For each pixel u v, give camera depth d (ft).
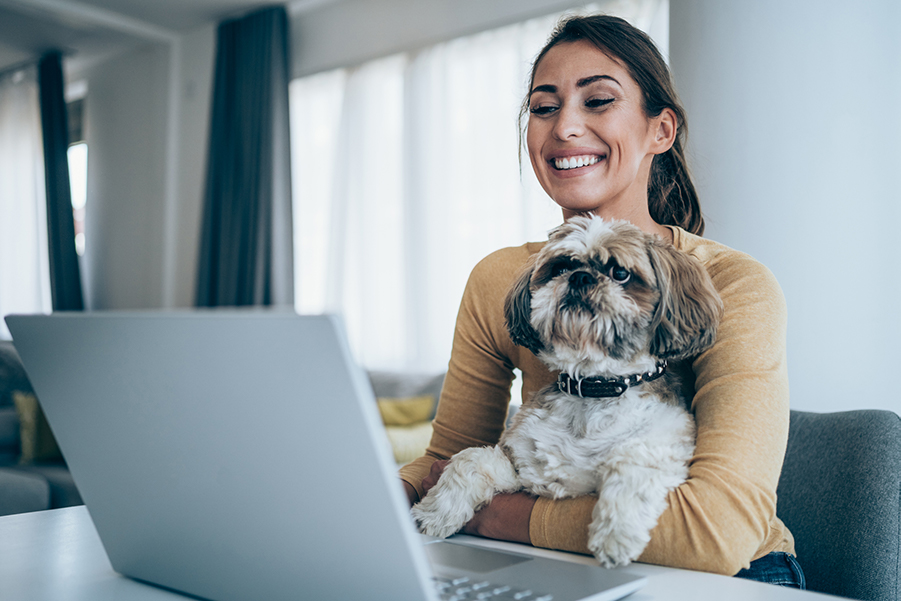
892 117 6.25
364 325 14.76
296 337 1.58
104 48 18.98
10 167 20.15
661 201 4.08
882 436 3.63
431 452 3.84
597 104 3.57
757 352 2.85
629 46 3.57
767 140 6.58
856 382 6.27
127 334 1.90
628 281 2.78
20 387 10.32
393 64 14.65
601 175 3.61
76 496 8.57
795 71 6.50
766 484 2.52
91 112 20.40
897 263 6.22
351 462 1.61
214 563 2.01
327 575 1.77
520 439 2.94
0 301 20.10
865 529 3.51
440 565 2.28
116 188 19.67
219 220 16.65
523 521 2.75
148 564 2.22
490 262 3.98
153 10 16.69
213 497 1.92
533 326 2.96
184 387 1.83
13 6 16.24
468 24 13.34
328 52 15.65
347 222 15.21
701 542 2.37
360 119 15.02
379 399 10.92
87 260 20.38
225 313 1.69
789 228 6.48
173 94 18.31
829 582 3.59
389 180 14.66
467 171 13.42
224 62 16.52
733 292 3.11
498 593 1.97
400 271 14.48
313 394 1.61
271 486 1.78
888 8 6.25
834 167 6.37
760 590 2.18
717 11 6.84
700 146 6.86
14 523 3.12
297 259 16.20
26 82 19.95
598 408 2.79
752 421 2.64
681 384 3.07
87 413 2.11
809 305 6.40
